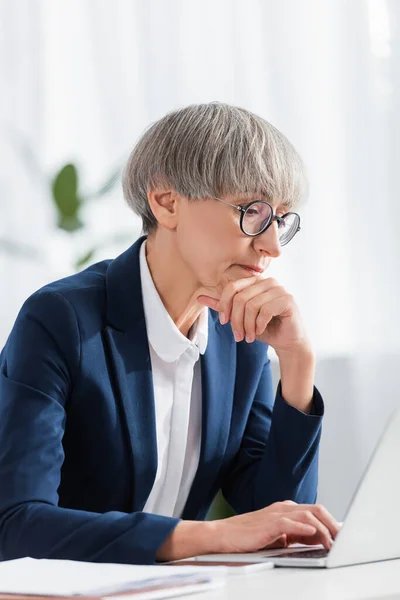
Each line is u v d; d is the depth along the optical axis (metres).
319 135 3.49
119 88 3.45
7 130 3.40
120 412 1.57
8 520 1.33
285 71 3.48
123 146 3.43
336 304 3.45
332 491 3.37
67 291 1.61
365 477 1.08
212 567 1.04
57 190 2.99
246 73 3.47
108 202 3.38
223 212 1.54
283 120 3.48
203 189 1.53
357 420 3.39
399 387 3.42
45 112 3.42
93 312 1.60
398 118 3.50
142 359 1.60
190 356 1.67
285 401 1.64
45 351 1.52
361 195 3.48
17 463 1.40
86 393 1.55
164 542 1.20
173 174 1.57
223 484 1.81
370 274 3.46
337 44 3.51
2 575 1.00
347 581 0.96
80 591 0.88
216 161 1.52
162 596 0.89
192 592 0.92
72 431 1.57
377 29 3.51
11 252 3.29
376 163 3.50
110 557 1.19
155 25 3.47
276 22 3.49
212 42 3.48
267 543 1.19
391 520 1.13
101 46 3.45
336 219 3.47
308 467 1.63
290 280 3.44
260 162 1.52
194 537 1.20
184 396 1.68
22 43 3.42
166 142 1.59
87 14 3.45
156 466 1.59
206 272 1.58
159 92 3.46
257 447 1.81
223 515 1.89
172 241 1.62
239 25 3.48
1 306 3.33
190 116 1.59
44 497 1.38
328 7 3.50
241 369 1.80
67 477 1.60
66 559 1.22
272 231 1.54
